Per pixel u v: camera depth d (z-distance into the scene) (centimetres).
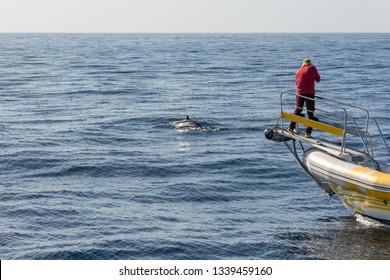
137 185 2227
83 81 6278
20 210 1906
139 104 4453
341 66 8081
